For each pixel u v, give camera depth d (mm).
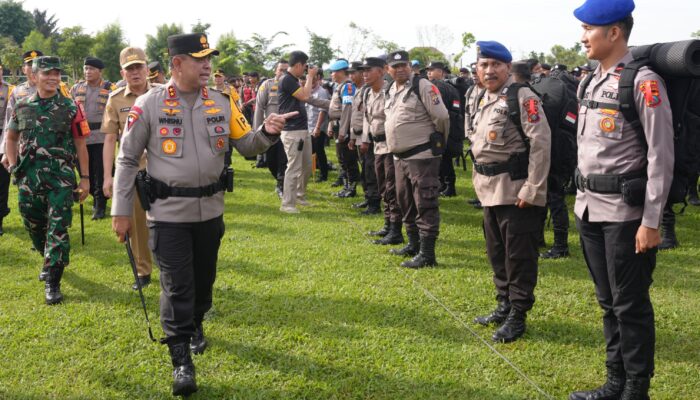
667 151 2668
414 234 5648
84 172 5055
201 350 3699
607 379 3168
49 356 3666
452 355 3639
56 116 4711
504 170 3766
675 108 2721
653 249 2877
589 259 3107
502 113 3738
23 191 4777
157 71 6996
